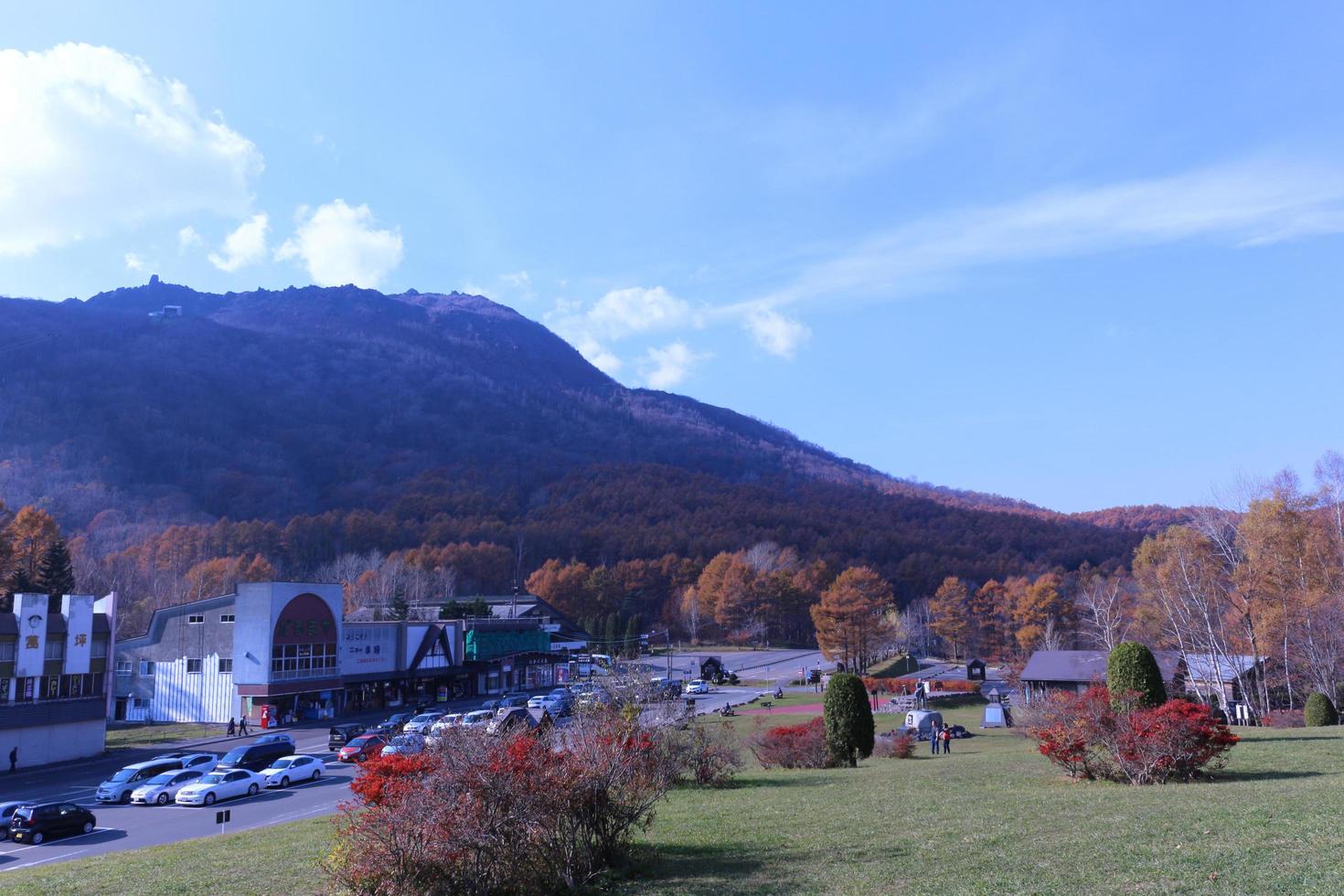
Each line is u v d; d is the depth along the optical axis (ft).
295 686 210.79
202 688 208.03
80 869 64.23
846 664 318.24
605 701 96.32
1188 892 33.19
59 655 166.20
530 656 326.65
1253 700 167.32
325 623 223.51
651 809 56.34
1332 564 164.45
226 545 452.76
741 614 452.76
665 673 327.67
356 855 38.91
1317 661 146.61
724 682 317.22
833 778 89.97
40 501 483.51
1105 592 245.45
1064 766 74.79
